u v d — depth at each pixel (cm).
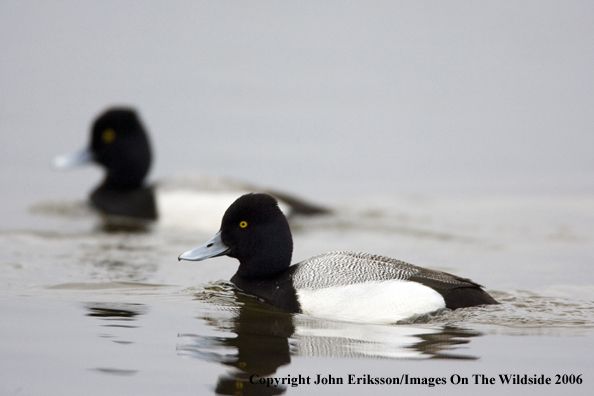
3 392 633
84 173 1788
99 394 634
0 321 797
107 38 3034
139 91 2425
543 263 1143
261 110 2286
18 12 3253
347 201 1596
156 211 1464
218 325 802
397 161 1905
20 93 2350
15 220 1396
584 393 659
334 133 2108
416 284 828
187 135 2048
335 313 826
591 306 889
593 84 2567
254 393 643
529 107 2358
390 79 2659
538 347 754
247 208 916
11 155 1839
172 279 1004
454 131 2141
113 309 850
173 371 680
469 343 762
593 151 1962
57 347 727
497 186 1711
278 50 2961
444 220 1448
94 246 1214
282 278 898
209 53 2897
